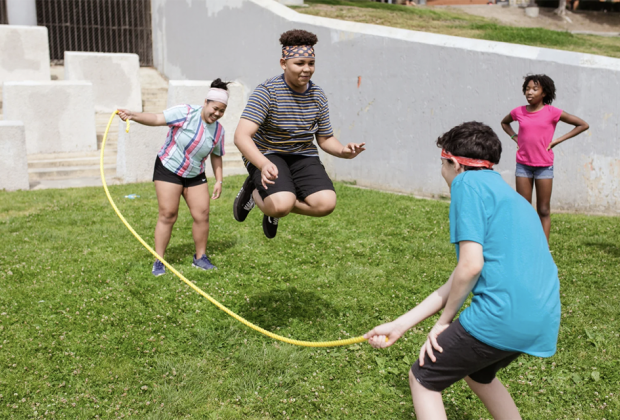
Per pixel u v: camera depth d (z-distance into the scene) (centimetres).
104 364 398
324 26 1108
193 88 1195
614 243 673
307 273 577
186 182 560
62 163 1094
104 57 1400
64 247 645
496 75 894
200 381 381
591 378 387
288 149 400
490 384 288
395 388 380
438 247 666
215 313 479
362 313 489
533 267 253
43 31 1402
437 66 956
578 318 471
